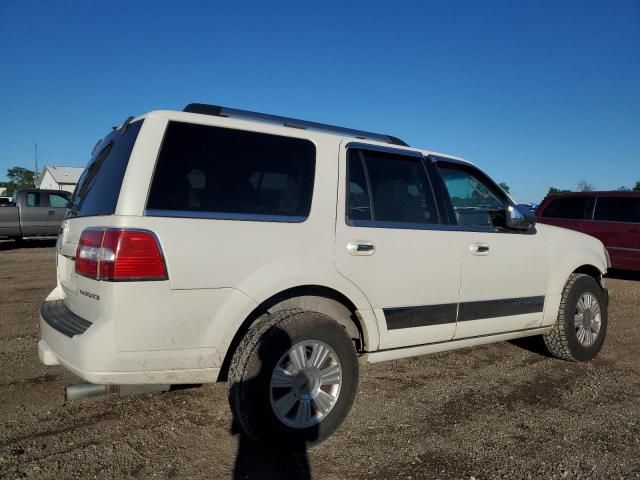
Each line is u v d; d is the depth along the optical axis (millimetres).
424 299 3992
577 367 5152
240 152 3350
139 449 3305
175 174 3080
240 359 3133
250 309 3176
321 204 3547
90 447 3309
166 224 2965
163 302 2938
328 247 3506
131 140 3152
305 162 3584
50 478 2947
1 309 7148
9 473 2979
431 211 4211
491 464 3225
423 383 4625
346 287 3568
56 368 4684
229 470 3090
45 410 3834
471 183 4664
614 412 4051
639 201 10758
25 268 11328
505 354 5547
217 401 4062
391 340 3838
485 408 4094
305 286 3482
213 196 3178
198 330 3041
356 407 4066
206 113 3504
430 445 3459
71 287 3465
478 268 4340
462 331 4289
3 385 4289
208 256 3053
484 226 4559
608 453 3385
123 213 2896
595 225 11203
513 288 4633
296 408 3311
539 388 4547
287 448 3277
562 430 3717
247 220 3234
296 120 3891
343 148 3795
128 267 2850
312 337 3320
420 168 4266
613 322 7223
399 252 3842
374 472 3113
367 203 3830
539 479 3062
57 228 16547
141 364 2924
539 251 4863
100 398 4066
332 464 3197
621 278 11523
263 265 3232
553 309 5012
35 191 16375
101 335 2836
